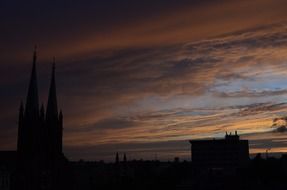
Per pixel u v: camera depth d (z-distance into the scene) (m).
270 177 159.25
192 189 158.25
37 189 136.88
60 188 140.88
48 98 141.12
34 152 138.00
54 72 142.38
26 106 139.12
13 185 139.50
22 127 139.50
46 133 139.62
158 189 156.88
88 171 189.75
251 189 146.88
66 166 144.12
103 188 161.38
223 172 182.62
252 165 177.12
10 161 149.75
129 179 160.38
